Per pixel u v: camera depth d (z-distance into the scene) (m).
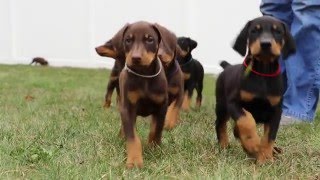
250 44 2.02
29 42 7.65
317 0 2.60
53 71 6.23
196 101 3.45
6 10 7.72
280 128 2.56
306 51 2.65
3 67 6.72
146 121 2.73
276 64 2.02
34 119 2.69
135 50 1.99
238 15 6.40
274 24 2.02
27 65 7.19
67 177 1.84
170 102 2.63
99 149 2.15
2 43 7.79
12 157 2.04
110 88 3.18
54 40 7.52
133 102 2.06
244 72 2.03
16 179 1.87
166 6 6.82
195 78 3.27
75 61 7.39
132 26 2.05
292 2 2.70
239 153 2.15
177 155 2.09
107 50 2.28
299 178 1.91
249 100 2.03
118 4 7.14
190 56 3.24
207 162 2.04
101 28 7.25
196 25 6.61
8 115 2.81
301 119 2.67
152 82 2.07
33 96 3.65
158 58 2.13
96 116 2.82
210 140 2.32
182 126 2.62
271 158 2.04
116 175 1.90
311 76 2.67
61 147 2.18
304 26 2.60
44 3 7.49
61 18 7.44
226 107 2.19
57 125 2.52
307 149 2.19
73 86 4.55
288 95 2.70
